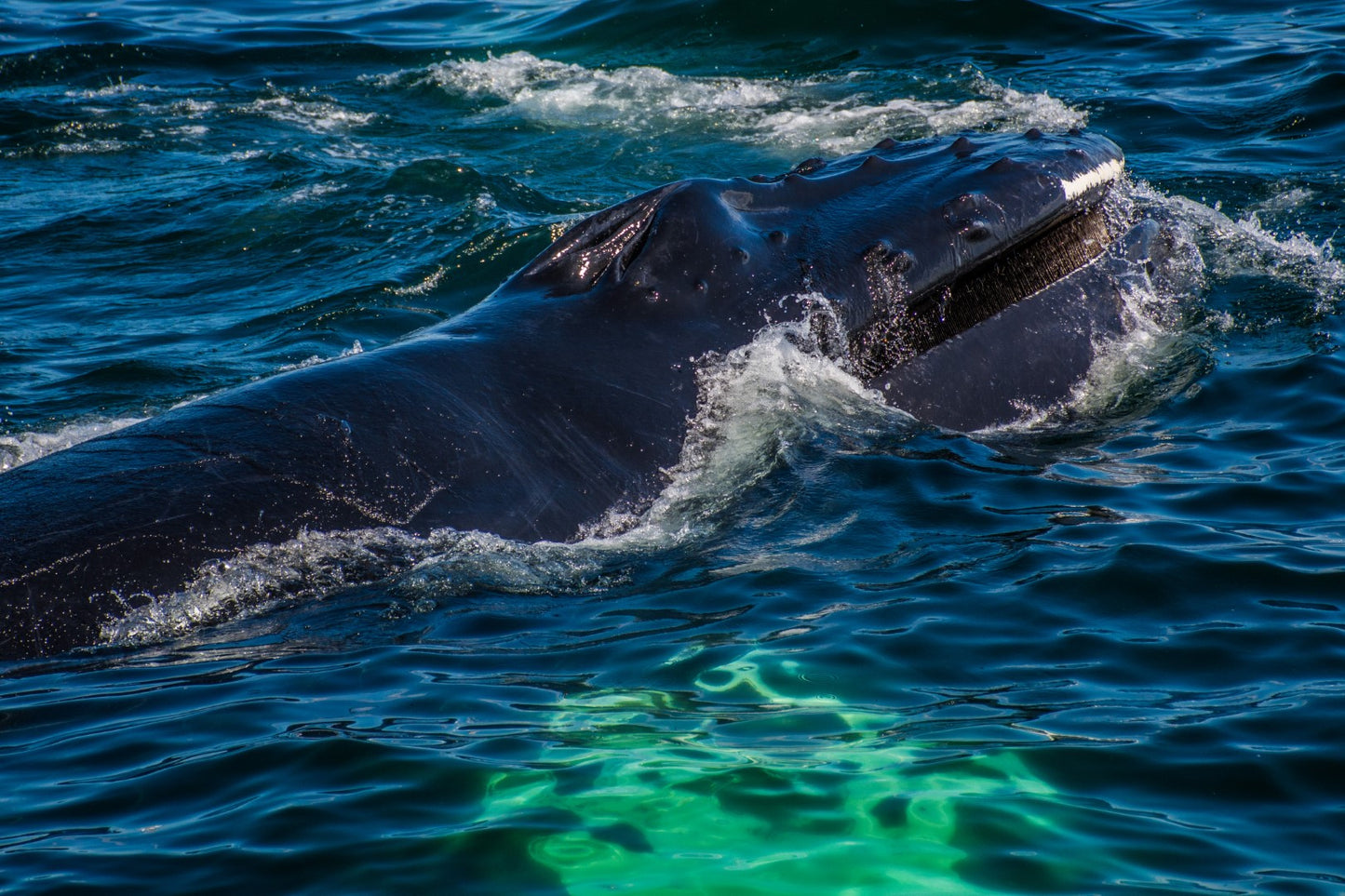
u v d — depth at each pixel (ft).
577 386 103.96
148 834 67.82
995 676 81.05
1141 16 276.00
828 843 64.90
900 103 238.48
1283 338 133.28
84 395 143.74
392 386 100.42
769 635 86.12
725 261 111.04
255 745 74.79
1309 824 66.74
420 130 250.16
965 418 115.24
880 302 112.27
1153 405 120.88
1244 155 197.47
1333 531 98.17
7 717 78.28
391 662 83.76
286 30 314.14
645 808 68.08
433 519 94.58
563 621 88.94
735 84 256.93
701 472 103.76
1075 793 69.15
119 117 263.08
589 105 254.27
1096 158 124.26
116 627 85.30
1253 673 80.79
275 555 90.17
